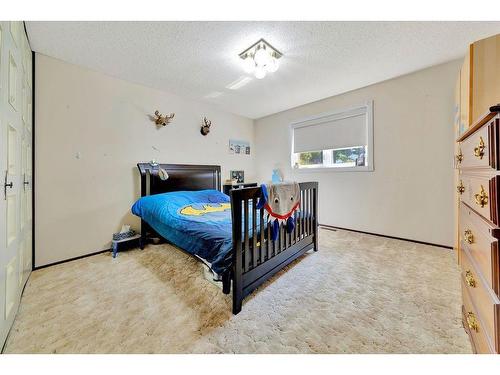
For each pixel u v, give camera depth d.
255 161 4.56
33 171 2.02
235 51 2.05
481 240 0.78
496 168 0.65
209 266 1.68
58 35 1.79
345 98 3.16
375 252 2.32
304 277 1.79
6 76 1.13
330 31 1.76
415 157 2.59
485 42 1.33
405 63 2.32
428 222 2.54
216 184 3.74
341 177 3.29
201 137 3.60
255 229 1.50
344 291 1.57
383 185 2.87
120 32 1.77
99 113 2.49
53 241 2.15
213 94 3.20
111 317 1.31
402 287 1.61
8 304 1.17
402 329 1.18
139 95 2.83
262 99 3.42
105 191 2.55
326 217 3.50
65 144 2.24
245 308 1.39
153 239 2.77
